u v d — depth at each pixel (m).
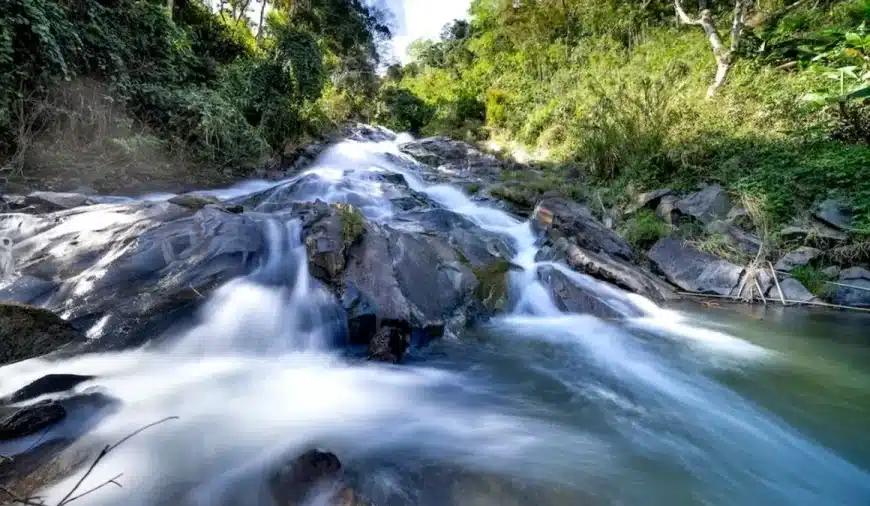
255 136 8.31
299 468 1.78
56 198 4.39
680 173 6.81
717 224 5.70
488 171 11.17
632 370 3.24
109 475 1.82
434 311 3.71
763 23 10.94
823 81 7.04
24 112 5.32
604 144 8.30
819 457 2.21
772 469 2.11
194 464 1.94
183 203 4.26
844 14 9.27
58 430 2.02
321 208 4.34
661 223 6.25
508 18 18.03
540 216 6.33
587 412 2.62
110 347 2.67
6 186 4.92
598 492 1.88
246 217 3.94
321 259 3.57
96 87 6.25
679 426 2.48
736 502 1.87
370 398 2.65
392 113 18.14
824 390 2.91
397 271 3.76
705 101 7.75
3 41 4.76
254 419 2.33
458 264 4.43
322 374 2.89
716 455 2.21
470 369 3.16
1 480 1.67
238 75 9.34
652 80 9.09
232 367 2.90
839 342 3.76
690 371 3.22
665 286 5.23
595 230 5.87
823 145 5.98
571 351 3.55
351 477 1.86
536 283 4.69
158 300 3.01
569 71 13.93
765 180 5.76
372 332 3.27
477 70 17.80
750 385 2.99
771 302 4.91
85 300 2.86
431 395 2.75
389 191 7.34
